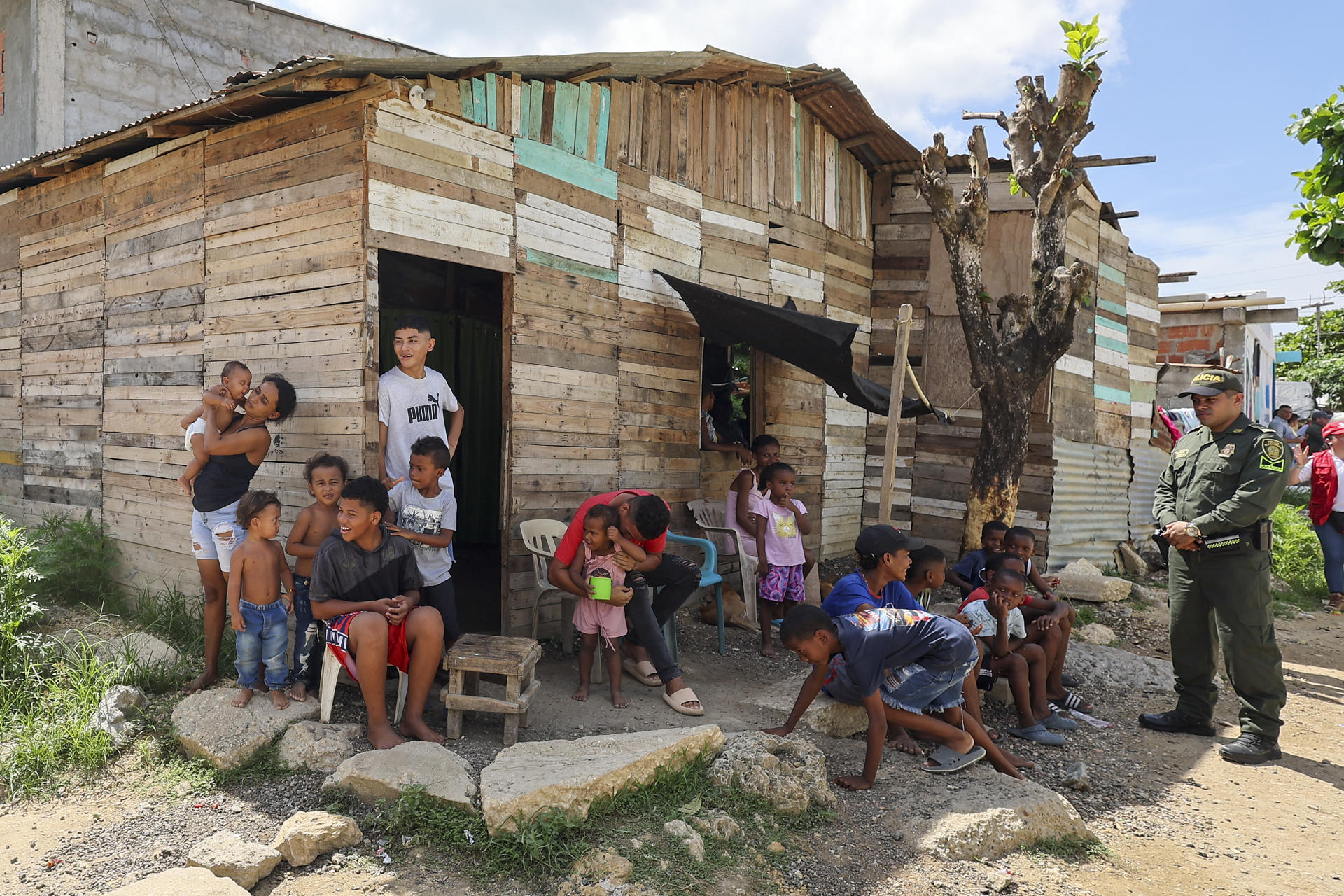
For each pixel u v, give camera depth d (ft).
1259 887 10.62
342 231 15.26
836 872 10.31
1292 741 15.90
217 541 14.28
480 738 12.89
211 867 9.50
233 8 37.17
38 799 11.62
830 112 26.30
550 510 18.54
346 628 12.41
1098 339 30.73
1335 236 18.25
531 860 9.87
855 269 28.99
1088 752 14.88
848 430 29.30
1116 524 31.99
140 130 17.75
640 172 20.93
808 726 14.42
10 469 23.84
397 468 14.96
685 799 11.43
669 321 21.81
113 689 13.82
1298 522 34.12
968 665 13.03
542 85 18.40
